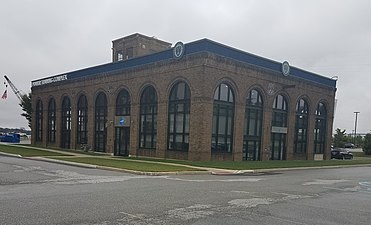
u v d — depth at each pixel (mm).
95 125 34344
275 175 17469
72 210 7066
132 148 28844
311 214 7539
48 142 42719
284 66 29875
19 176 12859
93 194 9133
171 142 25438
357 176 18375
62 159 21797
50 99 42438
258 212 7520
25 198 8305
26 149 33062
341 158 43281
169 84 25453
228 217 6934
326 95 36312
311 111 34094
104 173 15102
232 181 13664
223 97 24938
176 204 8086
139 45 40125
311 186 12930
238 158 25719
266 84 28172
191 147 23453
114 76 31422
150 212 7145
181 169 17344
